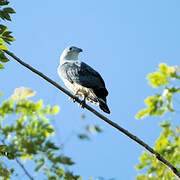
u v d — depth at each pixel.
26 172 13.03
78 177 13.69
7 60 11.17
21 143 14.30
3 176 13.07
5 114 14.95
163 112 14.94
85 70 14.47
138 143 11.12
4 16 11.27
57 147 14.38
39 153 14.23
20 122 14.80
